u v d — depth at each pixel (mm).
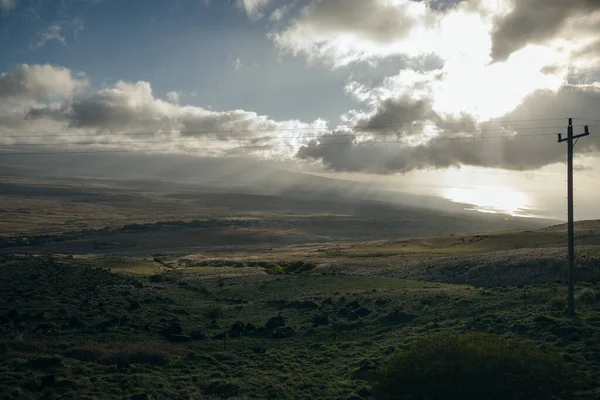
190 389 27594
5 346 32531
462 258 84562
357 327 43625
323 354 36438
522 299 44438
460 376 23578
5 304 46844
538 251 79188
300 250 186500
